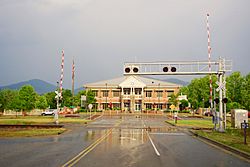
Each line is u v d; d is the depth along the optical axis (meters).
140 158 13.31
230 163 12.30
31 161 12.23
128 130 31.38
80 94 87.62
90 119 52.50
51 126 33.72
